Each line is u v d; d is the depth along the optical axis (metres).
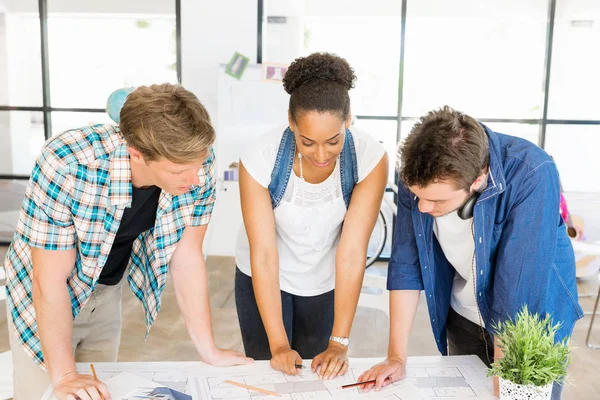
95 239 1.34
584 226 5.10
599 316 3.94
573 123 5.08
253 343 1.92
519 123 5.13
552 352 1.16
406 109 5.16
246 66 4.95
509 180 1.32
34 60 5.29
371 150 1.62
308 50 5.13
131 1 5.12
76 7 5.18
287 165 1.61
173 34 5.16
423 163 1.19
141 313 3.84
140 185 1.34
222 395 1.35
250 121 5.01
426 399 1.35
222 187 5.06
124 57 5.25
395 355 1.52
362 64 5.11
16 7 5.20
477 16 4.98
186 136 1.13
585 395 2.82
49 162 1.24
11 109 5.38
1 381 2.23
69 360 1.33
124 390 1.34
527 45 5.01
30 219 1.28
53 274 1.31
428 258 1.54
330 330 1.94
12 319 1.47
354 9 5.03
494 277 1.41
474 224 1.35
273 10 5.07
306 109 1.34
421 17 5.01
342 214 1.69
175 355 3.23
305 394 1.37
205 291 1.56
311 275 1.82
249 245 1.72
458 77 5.09
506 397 1.21
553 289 1.41
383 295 3.66
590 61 4.97
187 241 1.54
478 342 1.68
